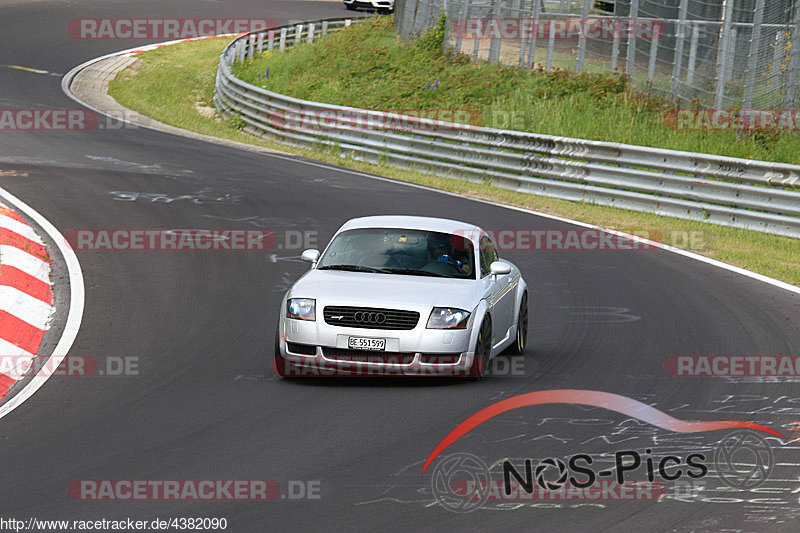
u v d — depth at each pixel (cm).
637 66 7962
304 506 1540
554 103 7794
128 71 11488
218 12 15612
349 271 2534
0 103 8500
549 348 2756
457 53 9631
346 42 11194
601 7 8275
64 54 11944
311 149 7481
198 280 3472
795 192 4697
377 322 2302
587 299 3400
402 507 1540
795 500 1591
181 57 12431
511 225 4791
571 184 5669
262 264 3759
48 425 1986
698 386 2328
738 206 5003
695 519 1505
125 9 15450
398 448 1839
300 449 1830
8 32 12875
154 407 2114
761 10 6706
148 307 3084
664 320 3086
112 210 4609
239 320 2964
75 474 1689
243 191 5362
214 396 2205
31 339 2716
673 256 4222
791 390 2297
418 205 5216
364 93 9306
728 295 3466
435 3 10362
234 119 8850
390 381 2391
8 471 1705
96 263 3631
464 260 2580
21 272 3269
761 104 6812
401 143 6769
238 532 1437
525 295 2811
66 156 6094
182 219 4538
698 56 7431
